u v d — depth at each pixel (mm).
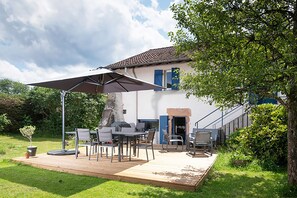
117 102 15805
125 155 9531
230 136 10555
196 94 6094
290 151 5633
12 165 8188
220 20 5207
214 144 11180
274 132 8078
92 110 20625
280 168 7746
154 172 6738
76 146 8844
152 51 17969
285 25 5371
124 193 5402
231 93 5430
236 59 5223
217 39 5469
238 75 4809
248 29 5371
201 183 6074
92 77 9375
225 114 12062
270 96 5508
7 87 30984
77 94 20078
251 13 5289
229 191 5625
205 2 5305
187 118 13391
